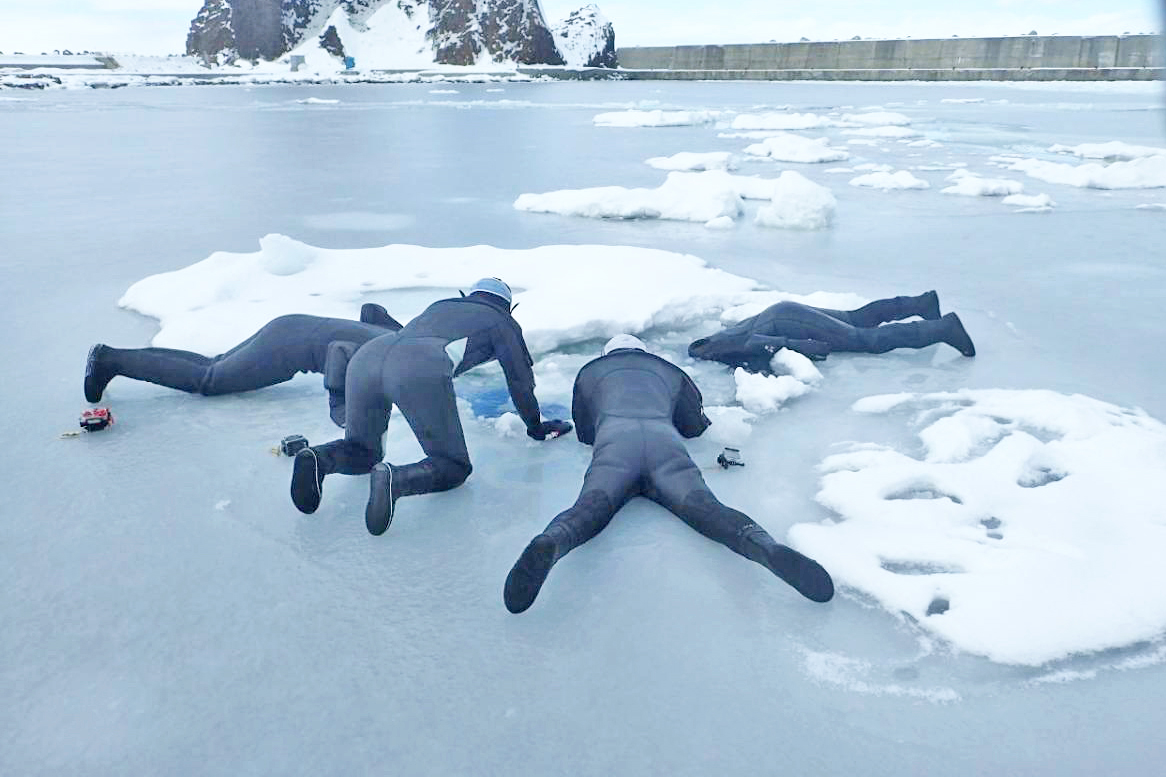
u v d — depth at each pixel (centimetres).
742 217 1020
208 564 287
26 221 980
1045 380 457
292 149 1847
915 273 714
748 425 398
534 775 195
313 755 202
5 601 265
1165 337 533
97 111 3162
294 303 593
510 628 251
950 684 225
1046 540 287
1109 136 1944
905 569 278
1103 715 214
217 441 388
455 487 334
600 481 299
